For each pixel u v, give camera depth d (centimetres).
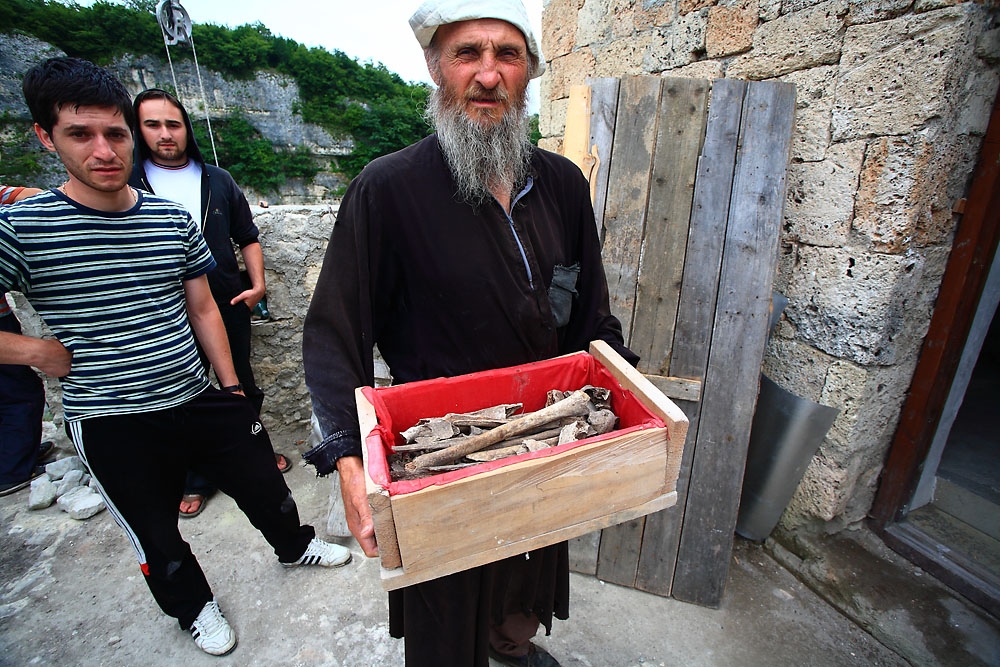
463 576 112
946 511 226
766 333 180
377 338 125
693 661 179
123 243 142
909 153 160
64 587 203
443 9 98
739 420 187
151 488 159
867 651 181
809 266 197
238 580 210
